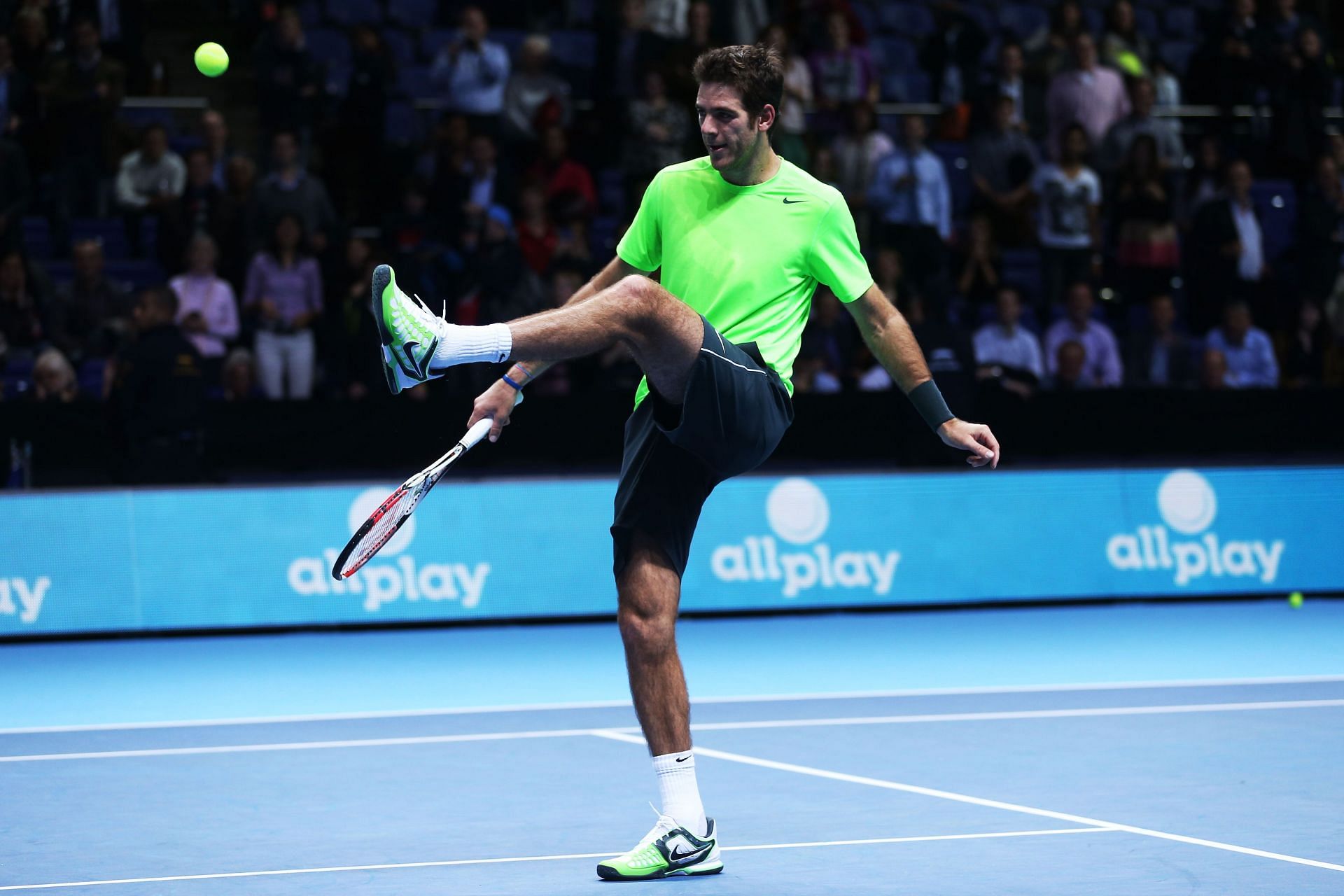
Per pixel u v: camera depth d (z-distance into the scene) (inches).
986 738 450.0
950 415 318.3
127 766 418.0
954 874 293.7
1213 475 804.6
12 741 460.8
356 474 765.3
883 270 833.5
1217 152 1029.8
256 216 858.1
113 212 948.6
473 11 978.1
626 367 824.3
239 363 770.8
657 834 294.5
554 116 933.2
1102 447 826.2
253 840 329.4
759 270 309.6
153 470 723.4
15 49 948.6
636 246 326.3
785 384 309.1
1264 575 805.2
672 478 302.7
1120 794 369.4
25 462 729.0
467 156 911.0
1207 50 1110.4
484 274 820.0
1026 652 643.5
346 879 293.6
